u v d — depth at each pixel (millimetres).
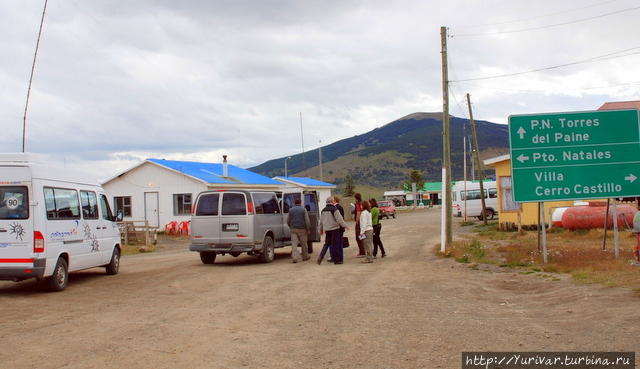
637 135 13367
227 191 14961
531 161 13406
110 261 13375
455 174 197375
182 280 12094
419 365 5457
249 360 5684
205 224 15023
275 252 18906
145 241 23953
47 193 10492
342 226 14539
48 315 8219
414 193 75312
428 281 11172
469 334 6699
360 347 6164
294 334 6820
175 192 31891
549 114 13453
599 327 6770
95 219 12539
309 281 11391
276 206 16359
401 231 29312
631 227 20375
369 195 149125
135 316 8062
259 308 8539
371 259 14625
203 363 5586
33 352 6043
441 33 17594
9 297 10055
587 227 21109
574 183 13305
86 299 9766
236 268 14250
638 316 7125
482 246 16938
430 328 7051
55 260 10531
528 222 26109
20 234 10008
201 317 7906
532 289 10047
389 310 8258
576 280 10281
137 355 5898
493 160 27000
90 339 6637
